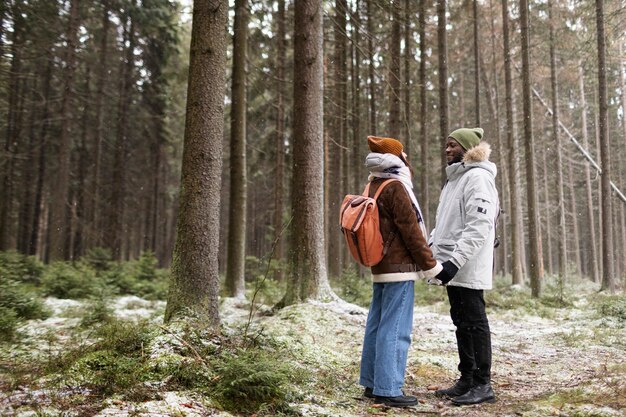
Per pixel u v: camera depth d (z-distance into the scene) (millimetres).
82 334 5531
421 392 3848
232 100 10680
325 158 18516
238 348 3695
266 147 19219
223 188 31906
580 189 41219
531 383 4113
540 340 6438
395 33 13336
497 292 13461
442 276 3426
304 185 7531
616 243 34500
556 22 18891
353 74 17969
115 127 23172
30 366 3760
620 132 33219
